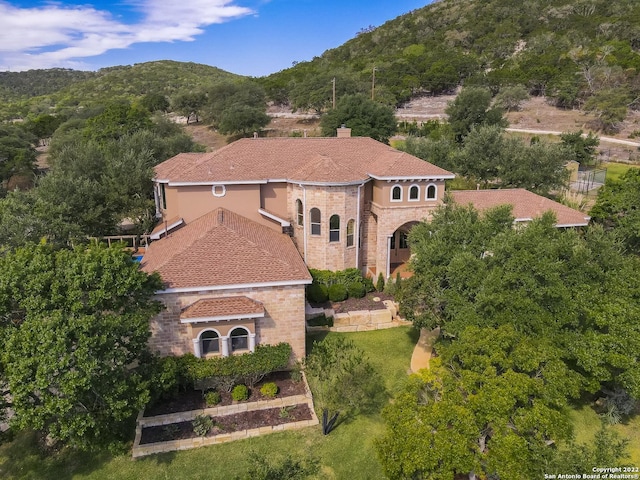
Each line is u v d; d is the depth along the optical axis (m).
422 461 11.86
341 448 17.03
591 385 17.75
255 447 17.02
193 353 19.92
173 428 17.58
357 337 25.16
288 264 21.34
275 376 21.16
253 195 29.34
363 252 32.50
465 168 46.25
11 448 17.27
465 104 73.19
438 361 15.92
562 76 97.56
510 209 22.44
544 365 15.03
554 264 18.03
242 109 84.12
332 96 94.69
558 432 12.77
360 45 162.00
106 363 14.70
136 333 16.12
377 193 30.39
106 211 32.53
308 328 25.33
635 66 95.19
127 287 16.03
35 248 16.77
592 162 60.31
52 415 14.27
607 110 78.50
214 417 18.41
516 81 103.00
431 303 20.27
